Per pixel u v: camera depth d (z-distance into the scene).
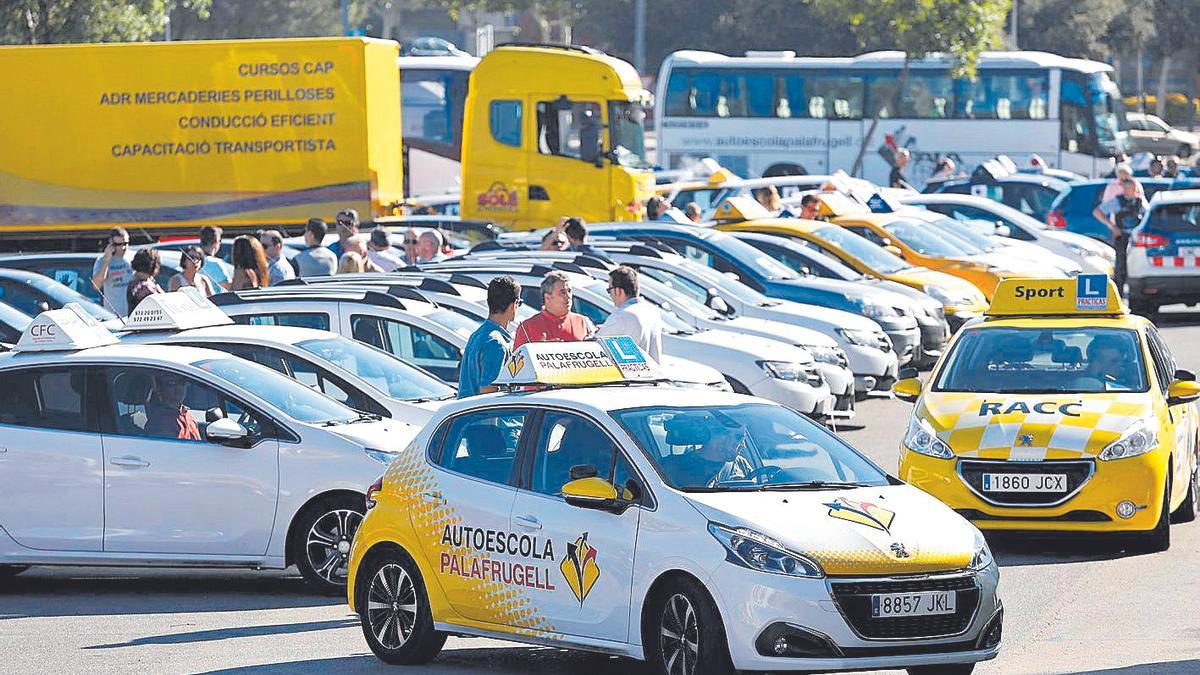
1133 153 103.50
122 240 39.31
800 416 18.75
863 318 42.34
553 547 17.44
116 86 58.53
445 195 78.88
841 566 16.00
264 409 23.47
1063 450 24.44
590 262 39.03
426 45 140.50
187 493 23.30
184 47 58.38
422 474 18.91
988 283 51.78
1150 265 58.41
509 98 68.06
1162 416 25.47
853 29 98.19
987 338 27.78
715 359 35.78
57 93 58.53
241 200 58.94
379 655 19.17
